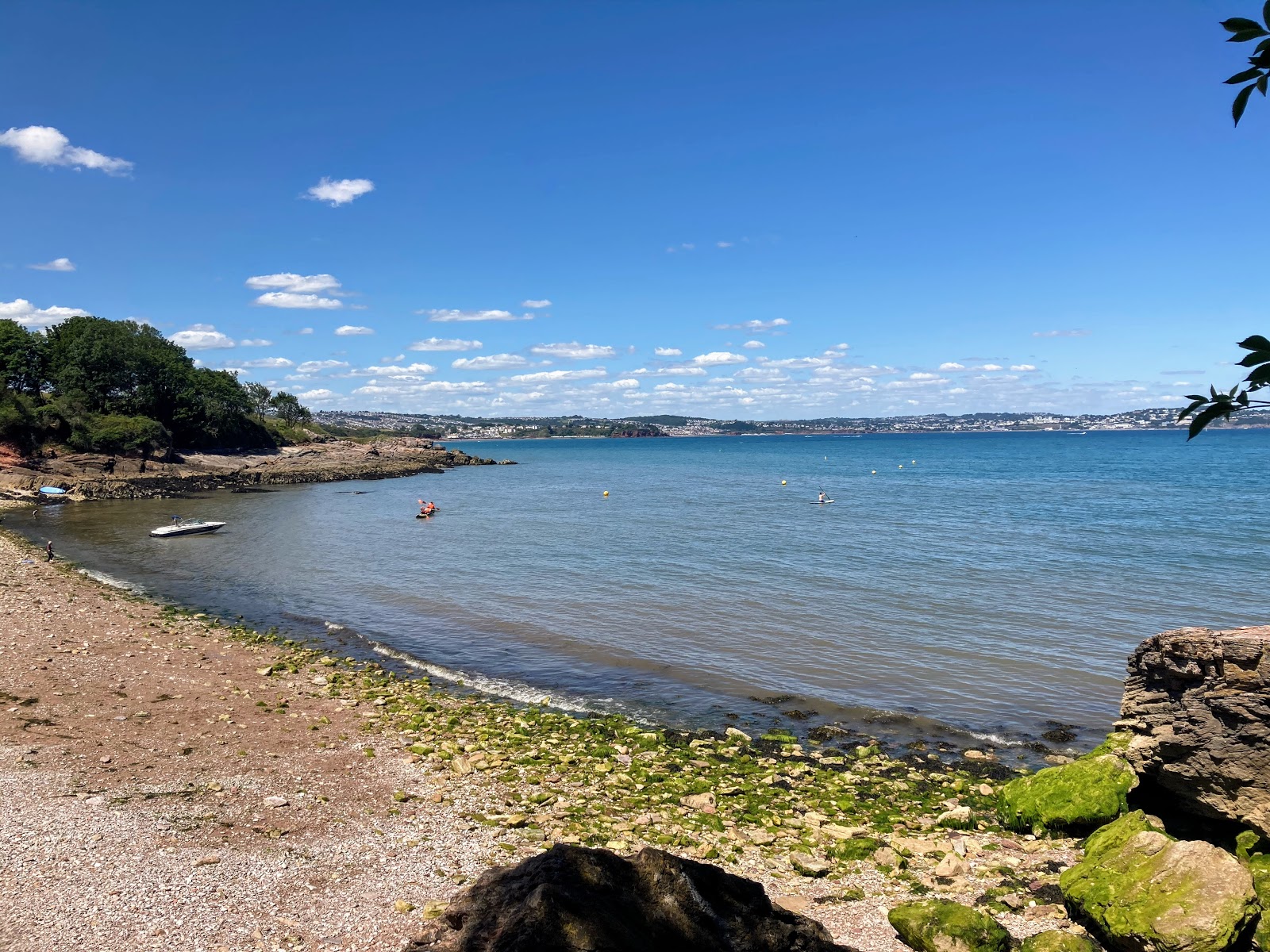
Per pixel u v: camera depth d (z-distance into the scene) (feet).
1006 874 41.63
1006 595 113.70
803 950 30.22
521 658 88.33
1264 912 32.35
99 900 35.42
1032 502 243.60
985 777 57.62
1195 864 34.19
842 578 127.54
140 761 53.93
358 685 78.07
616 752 61.52
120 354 385.29
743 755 61.72
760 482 364.99
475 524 215.10
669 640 94.22
